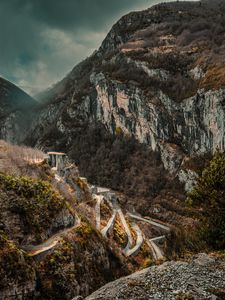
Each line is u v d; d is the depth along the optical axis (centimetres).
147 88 18888
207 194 3186
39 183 4425
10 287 3009
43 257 3597
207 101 15612
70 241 4109
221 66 16888
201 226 3328
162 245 7850
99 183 17838
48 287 3384
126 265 5284
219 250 3000
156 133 17800
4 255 3125
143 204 14775
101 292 2186
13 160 5059
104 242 5103
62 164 7050
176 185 15700
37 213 4009
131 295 2062
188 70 19050
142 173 17350
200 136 15950
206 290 2053
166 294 2033
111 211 7462
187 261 2505
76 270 3828
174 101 17588
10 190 3903
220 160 3200
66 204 4612
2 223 3538
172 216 13575
